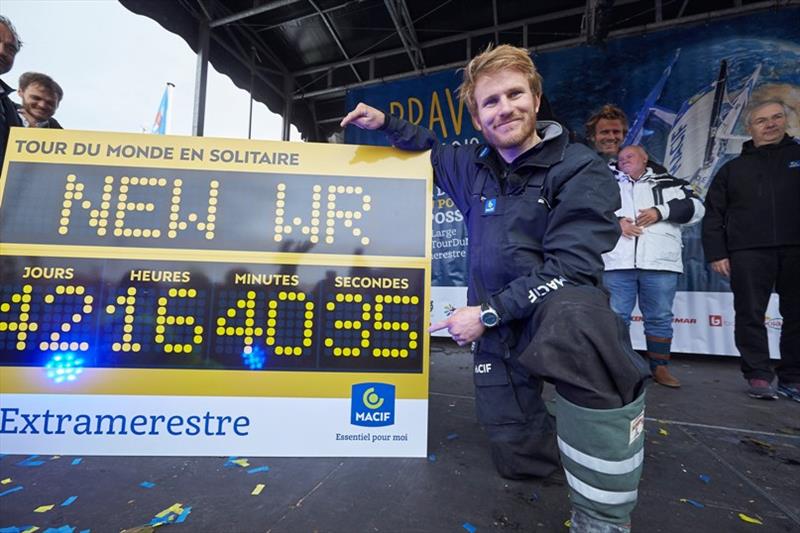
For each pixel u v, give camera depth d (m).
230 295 1.33
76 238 1.31
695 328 3.19
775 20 3.19
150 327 1.30
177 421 1.28
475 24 4.11
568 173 1.10
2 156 1.79
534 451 1.13
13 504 0.99
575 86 3.73
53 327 1.28
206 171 1.38
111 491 1.06
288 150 1.40
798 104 3.11
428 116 4.33
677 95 3.44
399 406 1.32
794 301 2.15
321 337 1.33
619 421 0.77
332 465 1.24
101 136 1.36
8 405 1.26
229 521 0.94
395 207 1.40
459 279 3.93
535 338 0.87
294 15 3.99
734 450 1.41
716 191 2.38
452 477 1.17
